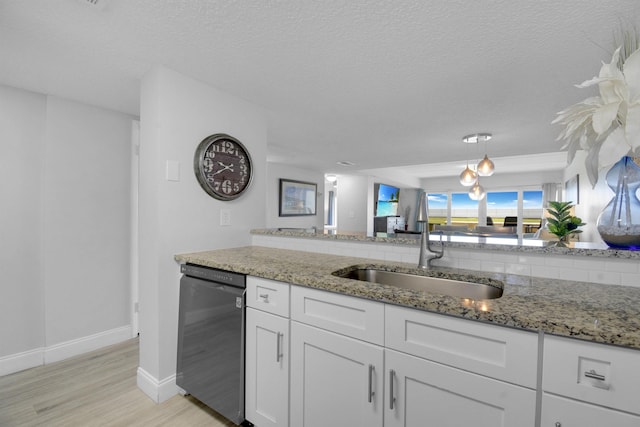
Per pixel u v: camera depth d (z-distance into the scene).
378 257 1.76
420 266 1.52
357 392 1.13
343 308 1.17
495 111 2.44
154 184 1.71
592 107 0.89
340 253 1.89
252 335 1.44
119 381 1.90
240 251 1.99
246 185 2.17
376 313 1.08
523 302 0.96
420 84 1.95
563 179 6.52
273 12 1.27
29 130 2.04
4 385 1.84
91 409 1.63
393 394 1.05
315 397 1.25
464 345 0.92
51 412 1.60
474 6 1.21
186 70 1.77
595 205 3.66
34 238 2.06
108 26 1.36
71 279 2.22
